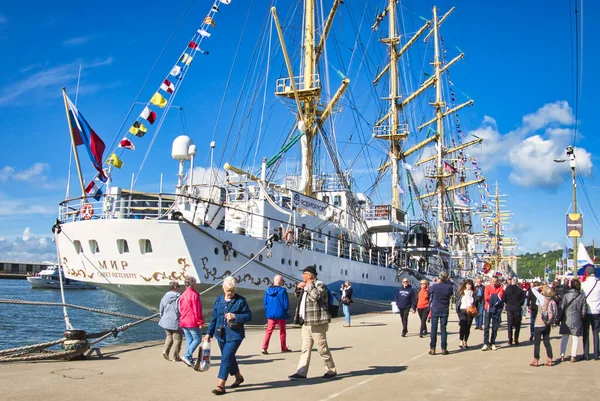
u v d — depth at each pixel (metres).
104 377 10.30
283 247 24.45
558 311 13.14
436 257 50.03
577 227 25.58
